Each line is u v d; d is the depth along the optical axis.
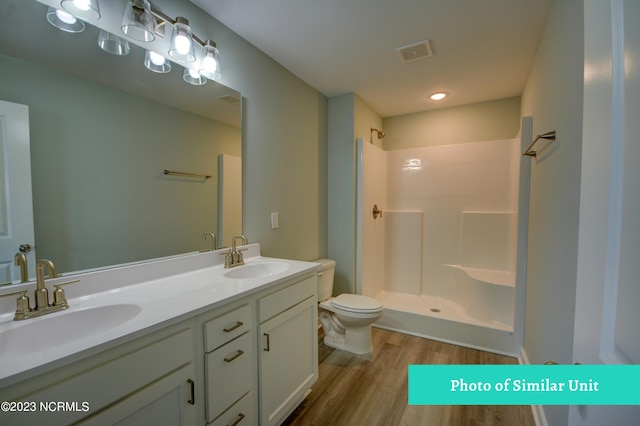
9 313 0.95
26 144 1.03
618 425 0.43
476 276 2.66
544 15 1.63
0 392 0.63
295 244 2.43
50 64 1.08
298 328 1.61
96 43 1.21
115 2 1.26
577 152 1.08
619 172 0.47
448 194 3.13
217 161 1.74
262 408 1.34
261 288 1.33
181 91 1.54
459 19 1.68
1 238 0.98
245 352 1.26
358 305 2.24
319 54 2.08
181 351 0.98
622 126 0.47
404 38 1.88
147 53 1.38
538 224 1.74
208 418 1.08
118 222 1.28
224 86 1.77
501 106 2.95
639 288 0.40
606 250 0.51
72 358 0.71
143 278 1.35
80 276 1.13
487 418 1.60
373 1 1.54
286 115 2.30
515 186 2.66
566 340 1.16
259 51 2.02
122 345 0.82
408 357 2.23
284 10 1.61
